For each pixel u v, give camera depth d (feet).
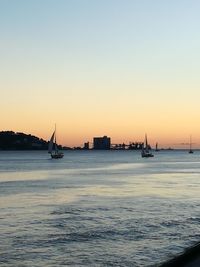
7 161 634.02
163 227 103.71
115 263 73.15
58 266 71.36
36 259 75.25
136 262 73.67
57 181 251.60
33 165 490.49
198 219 115.14
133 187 213.25
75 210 131.95
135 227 103.45
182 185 227.20
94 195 175.52
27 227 103.35
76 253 79.25
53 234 95.09
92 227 103.19
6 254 78.33
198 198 166.61
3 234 95.09
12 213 125.70
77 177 288.10
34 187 211.82
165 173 339.77
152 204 147.43
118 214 123.85
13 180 260.83
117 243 86.94
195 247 51.42
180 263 47.21
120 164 529.45
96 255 77.87
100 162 601.21
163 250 81.46
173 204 147.64
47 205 143.54
